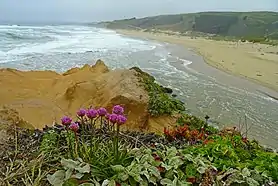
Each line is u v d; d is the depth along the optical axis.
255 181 3.15
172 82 17.53
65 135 3.95
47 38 43.56
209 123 10.96
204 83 17.61
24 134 4.44
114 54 29.33
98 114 3.58
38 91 11.62
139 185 2.96
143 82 11.58
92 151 3.23
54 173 3.01
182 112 11.13
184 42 50.94
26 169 3.23
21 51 27.41
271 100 14.74
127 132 4.83
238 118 11.91
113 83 11.09
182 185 3.04
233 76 20.00
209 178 3.12
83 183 2.85
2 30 53.59
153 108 9.53
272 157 3.70
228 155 3.67
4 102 9.83
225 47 41.66
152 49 36.78
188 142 4.78
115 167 3.03
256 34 80.50
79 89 10.91
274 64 25.08
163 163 3.27
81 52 29.36
